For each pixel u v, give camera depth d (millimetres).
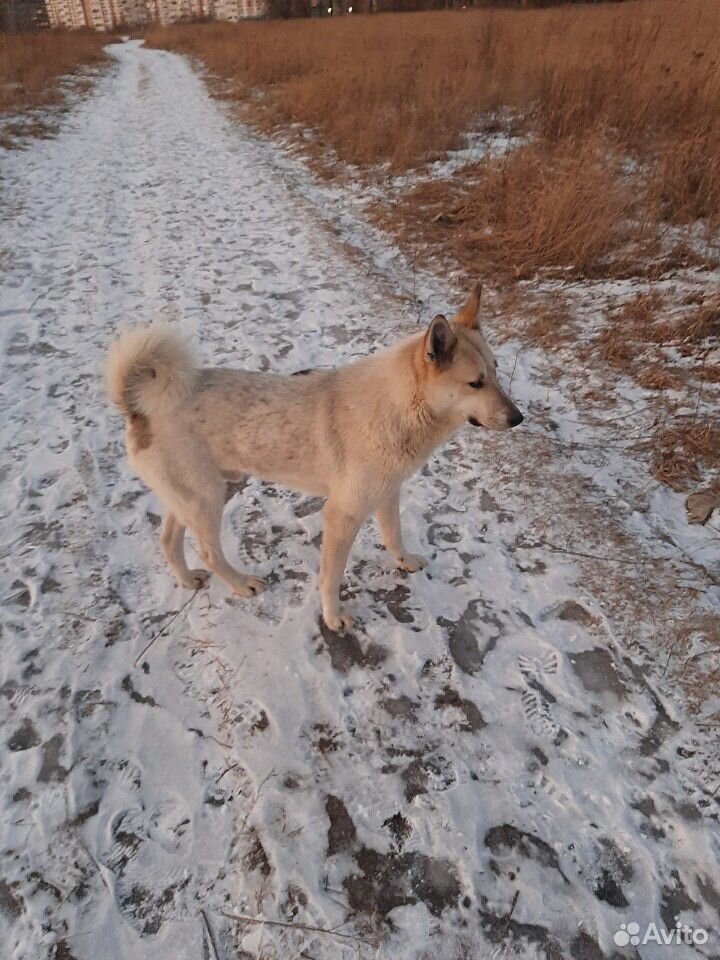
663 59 10039
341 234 8180
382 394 2832
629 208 6961
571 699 2783
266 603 3359
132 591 3424
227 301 6617
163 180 11023
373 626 3197
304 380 3004
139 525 3865
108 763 2596
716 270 5980
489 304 6258
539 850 2289
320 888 2209
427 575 3486
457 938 2082
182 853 2311
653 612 3111
